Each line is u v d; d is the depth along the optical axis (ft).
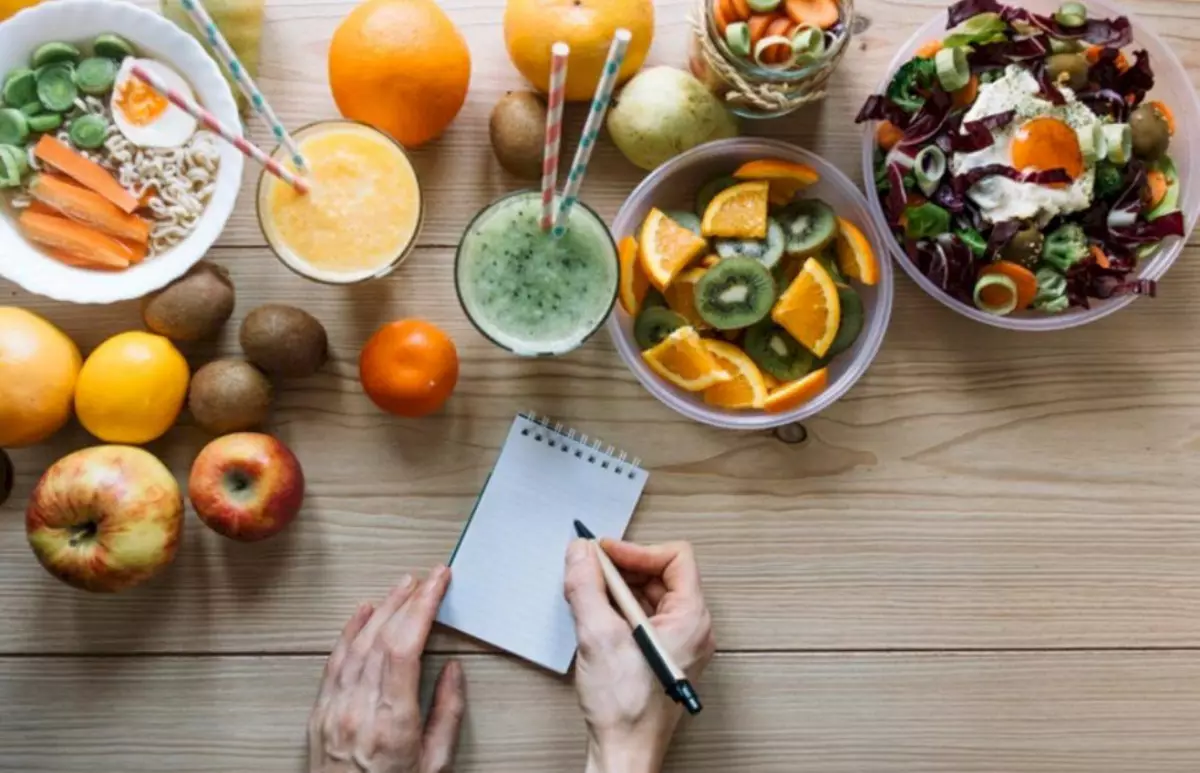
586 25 2.84
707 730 3.14
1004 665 3.20
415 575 3.11
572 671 3.12
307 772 3.07
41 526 2.83
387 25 2.82
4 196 2.91
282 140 2.69
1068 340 3.22
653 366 3.00
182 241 2.95
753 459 3.17
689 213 3.16
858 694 3.17
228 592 3.09
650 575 3.05
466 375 3.13
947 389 3.20
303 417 3.10
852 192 3.11
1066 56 3.01
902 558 3.19
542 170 3.06
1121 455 3.23
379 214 2.93
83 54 2.93
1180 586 3.23
